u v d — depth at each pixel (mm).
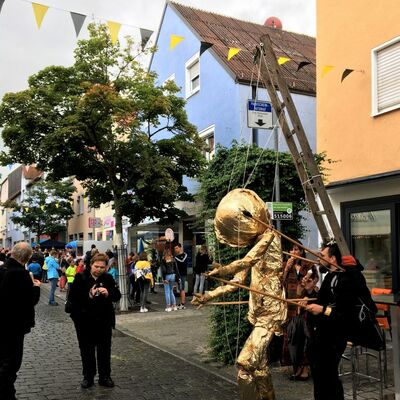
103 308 6020
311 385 5891
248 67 15727
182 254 13969
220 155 7547
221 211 4688
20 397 5641
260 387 4500
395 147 9078
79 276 6035
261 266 4578
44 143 12180
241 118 14945
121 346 8711
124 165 13570
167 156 13781
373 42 9594
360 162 9805
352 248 9977
